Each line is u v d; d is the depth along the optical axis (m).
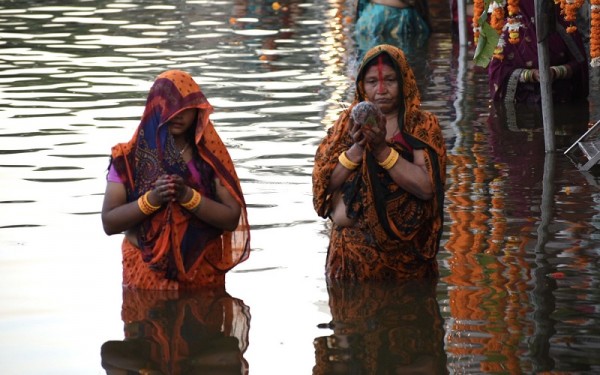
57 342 11.66
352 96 26.30
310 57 32.56
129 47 34.75
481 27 18.88
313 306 12.81
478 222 15.84
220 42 35.78
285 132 22.36
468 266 14.01
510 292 12.98
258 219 16.30
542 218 15.98
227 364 11.08
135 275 13.54
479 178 18.44
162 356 11.32
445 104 25.05
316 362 11.09
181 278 13.48
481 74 28.80
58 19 41.44
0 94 26.91
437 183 13.48
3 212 16.55
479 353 11.21
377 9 36.94
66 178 18.62
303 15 42.47
